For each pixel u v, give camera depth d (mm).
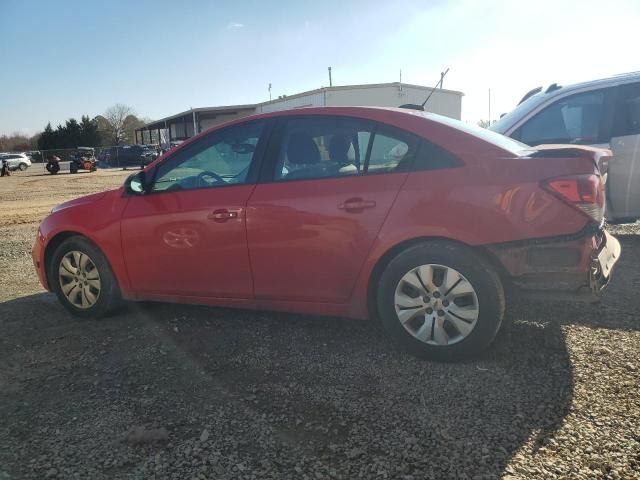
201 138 4094
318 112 3744
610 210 5973
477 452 2463
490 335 3252
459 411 2811
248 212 3727
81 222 4402
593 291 3188
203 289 4008
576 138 6004
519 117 6273
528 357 3379
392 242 3371
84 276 4488
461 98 27094
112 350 3848
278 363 3508
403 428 2684
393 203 3367
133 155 47594
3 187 25328
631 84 5770
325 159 3643
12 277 6324
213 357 3648
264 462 2471
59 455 2588
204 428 2770
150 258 4133
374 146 3531
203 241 3898
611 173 5840
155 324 4340
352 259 3490
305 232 3568
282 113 3857
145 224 4113
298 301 3729
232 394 3117
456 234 3236
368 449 2529
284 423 2785
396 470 2369
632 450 2420
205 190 3951
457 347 3305
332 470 2391
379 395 3021
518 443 2512
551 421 2672
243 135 3943
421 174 3365
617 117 5801
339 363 3467
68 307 4594
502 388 3018
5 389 3297
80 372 3506
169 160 4180
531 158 3225
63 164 54969
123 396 3146
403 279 3387
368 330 4008
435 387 3076
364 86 24453
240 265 3820
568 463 2355
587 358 3322
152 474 2416
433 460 2424
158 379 3350
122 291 4348
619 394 2889
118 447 2637
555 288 3180
